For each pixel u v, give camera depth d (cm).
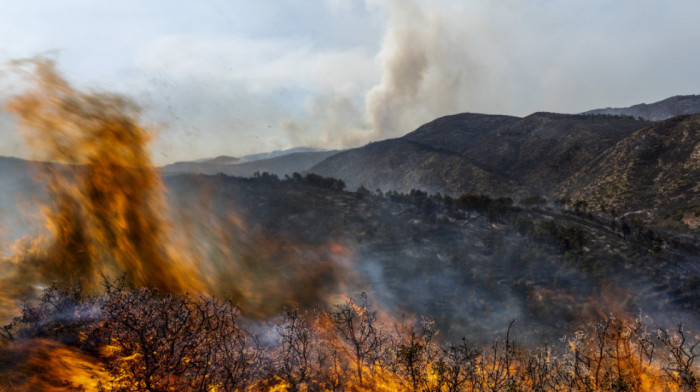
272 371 536
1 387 409
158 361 449
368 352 610
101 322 527
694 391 457
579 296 4516
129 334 471
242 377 487
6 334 535
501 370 534
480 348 600
